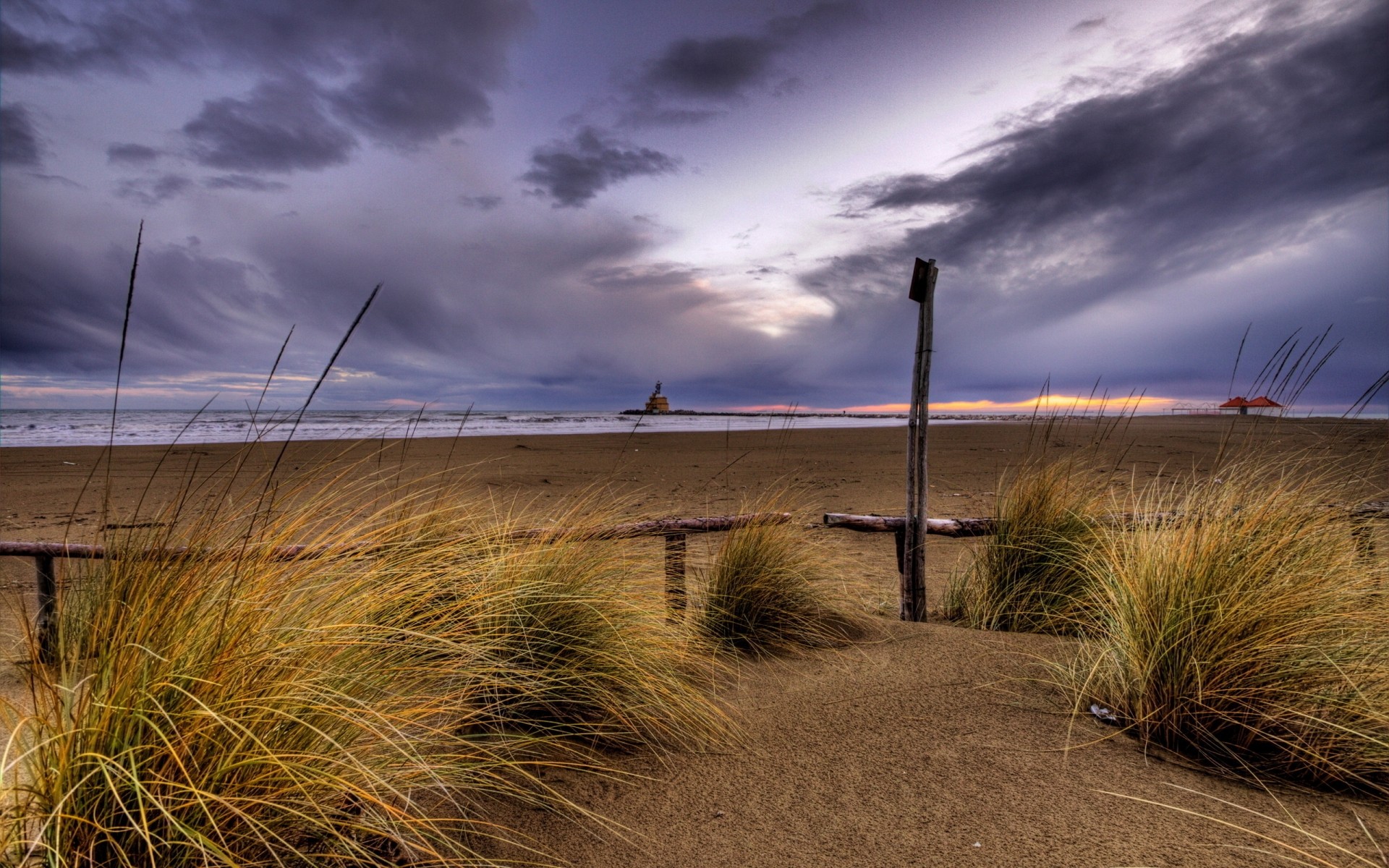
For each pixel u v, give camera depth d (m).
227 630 1.61
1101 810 1.92
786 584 3.76
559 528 3.25
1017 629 3.84
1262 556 2.53
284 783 1.50
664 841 1.82
